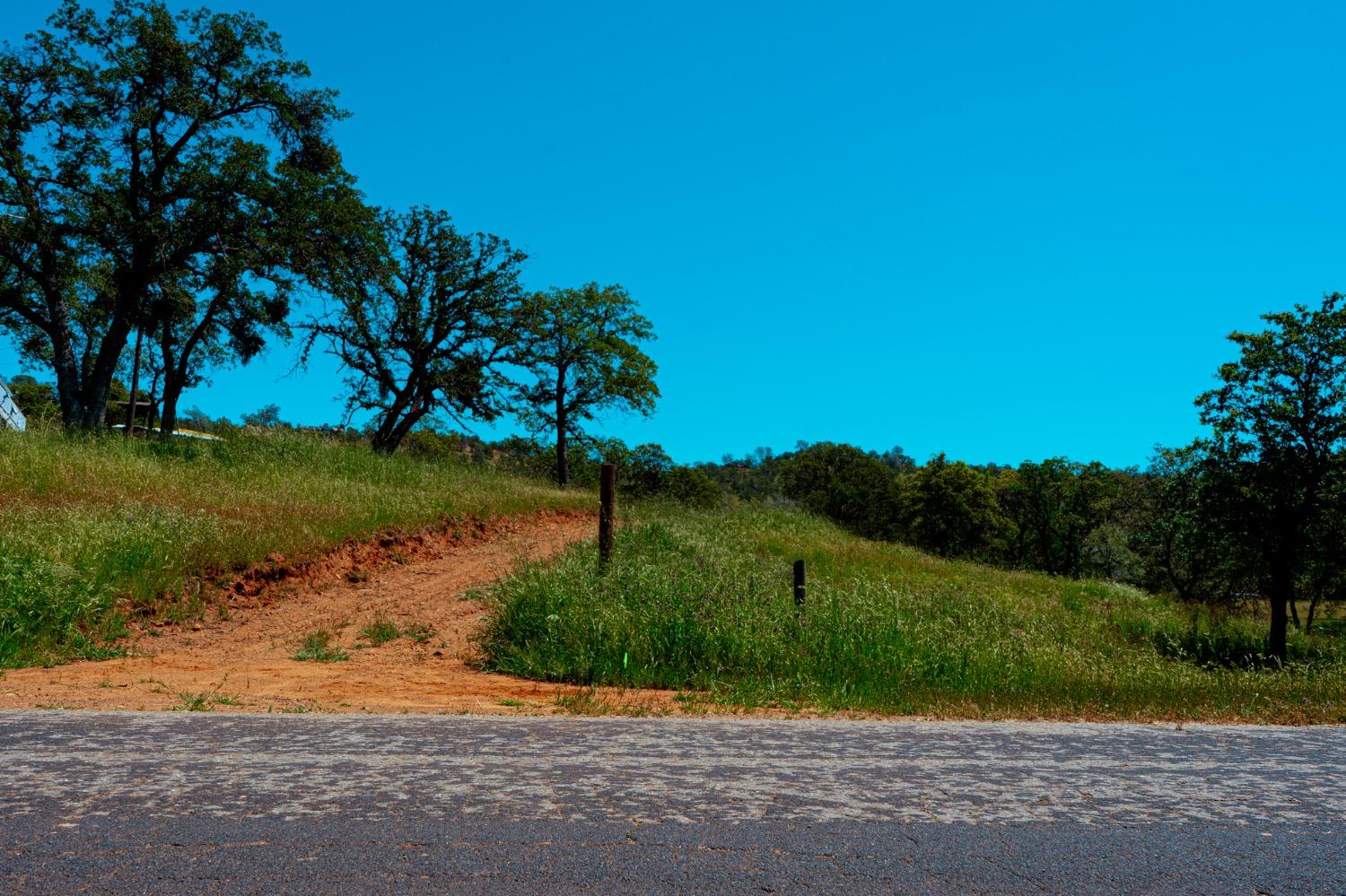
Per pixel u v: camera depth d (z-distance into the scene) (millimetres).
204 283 26719
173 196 25156
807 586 11227
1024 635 10109
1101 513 54188
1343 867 2445
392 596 11359
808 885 2174
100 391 24922
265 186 25359
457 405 34719
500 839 2387
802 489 68312
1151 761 3674
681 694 6938
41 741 3285
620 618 8305
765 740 3824
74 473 13648
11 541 9055
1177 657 13281
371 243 29156
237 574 10680
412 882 2076
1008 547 58656
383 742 3441
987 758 3625
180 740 3355
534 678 7605
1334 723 6348
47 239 23625
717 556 16062
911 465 145500
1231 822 2824
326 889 2014
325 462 19562
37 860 2119
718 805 2791
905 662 8203
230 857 2186
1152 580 42906
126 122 25000
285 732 3557
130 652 7801
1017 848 2512
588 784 2957
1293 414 20234
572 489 30047
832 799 2904
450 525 16203
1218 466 21234
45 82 23641
